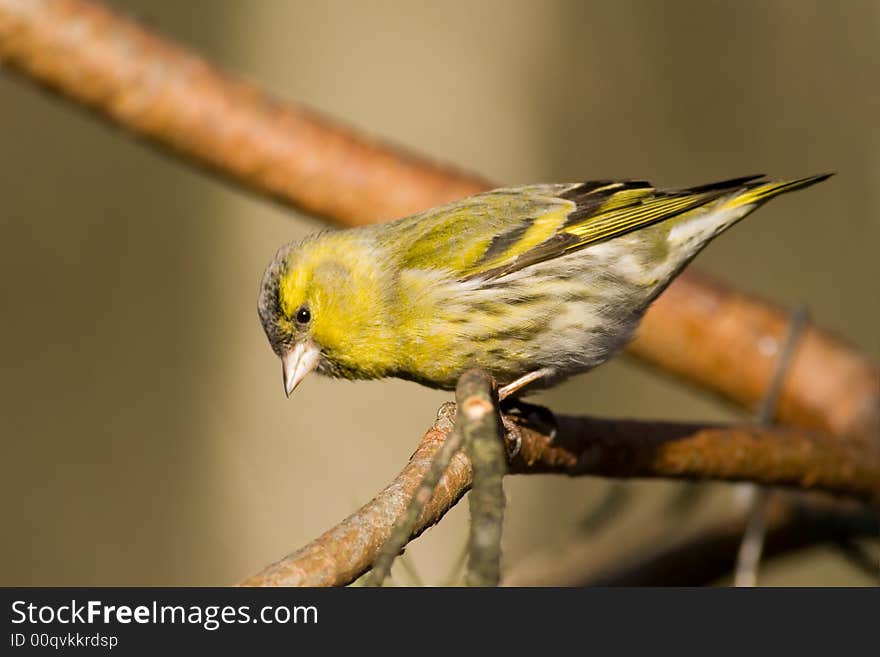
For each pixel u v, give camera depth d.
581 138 15.11
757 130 14.89
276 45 15.09
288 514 13.90
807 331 7.86
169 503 14.05
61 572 13.57
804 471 6.37
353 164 7.53
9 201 14.26
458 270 6.59
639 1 15.11
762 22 14.91
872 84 14.66
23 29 7.36
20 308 14.17
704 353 7.70
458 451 4.00
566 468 5.79
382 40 15.23
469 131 15.09
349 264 6.63
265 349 14.48
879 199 14.66
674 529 8.34
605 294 6.81
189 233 14.71
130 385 14.30
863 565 8.32
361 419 14.30
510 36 15.22
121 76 7.42
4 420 13.87
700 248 7.02
